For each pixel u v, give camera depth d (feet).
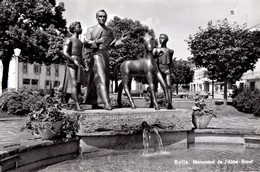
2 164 15.05
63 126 20.35
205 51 57.98
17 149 16.30
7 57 72.79
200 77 183.42
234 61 56.13
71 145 20.77
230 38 55.52
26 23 70.85
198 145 25.12
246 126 33.27
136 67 25.84
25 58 74.95
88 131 21.15
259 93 51.85
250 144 24.32
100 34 24.67
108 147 22.22
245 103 51.21
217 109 51.80
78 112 21.65
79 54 24.23
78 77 23.94
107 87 24.84
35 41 67.77
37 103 19.81
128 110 24.14
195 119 25.53
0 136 23.27
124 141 22.86
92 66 25.02
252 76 109.19
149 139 23.57
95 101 25.61
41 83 135.44
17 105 46.21
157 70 25.71
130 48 84.02
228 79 59.31
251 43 56.80
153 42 25.54
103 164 19.04
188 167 18.20
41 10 70.18
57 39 68.85
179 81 157.17
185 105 57.67
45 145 18.43
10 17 67.31
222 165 18.74
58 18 76.79
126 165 18.75
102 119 21.63
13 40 66.23
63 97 24.54
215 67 58.18
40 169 17.84
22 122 38.04
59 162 19.52
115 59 81.30
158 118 23.61
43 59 73.10
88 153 21.40
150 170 17.54
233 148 24.20
